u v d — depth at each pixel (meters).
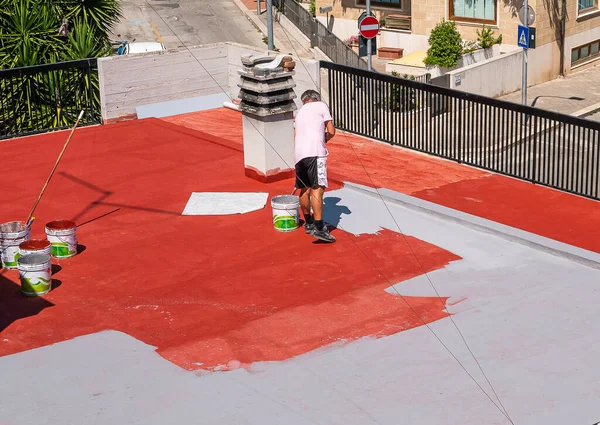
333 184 13.12
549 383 7.81
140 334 8.84
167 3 49.72
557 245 10.58
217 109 18.06
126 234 11.35
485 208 12.25
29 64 22.02
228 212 11.93
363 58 36.94
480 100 13.76
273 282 9.91
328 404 7.55
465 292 9.59
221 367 8.20
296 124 10.77
